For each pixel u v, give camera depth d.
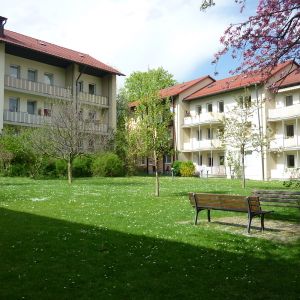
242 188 25.30
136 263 7.33
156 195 19.67
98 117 48.19
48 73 44.94
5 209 13.80
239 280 6.49
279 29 9.76
